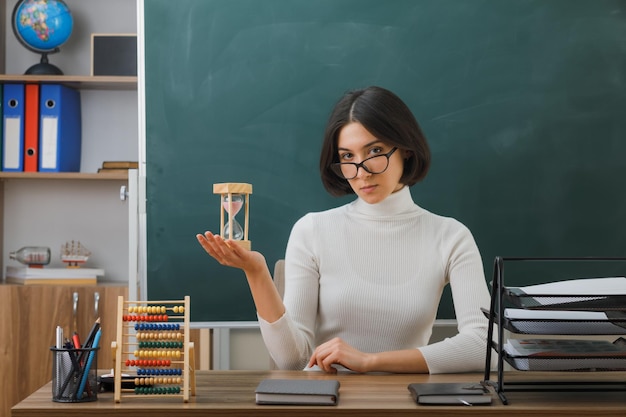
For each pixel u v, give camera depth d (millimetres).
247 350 2992
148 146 2971
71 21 3262
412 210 2082
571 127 2967
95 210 3439
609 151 2965
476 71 2965
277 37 2969
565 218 2961
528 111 2967
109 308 3029
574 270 2959
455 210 2963
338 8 2965
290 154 2977
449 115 2959
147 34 2971
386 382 1629
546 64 2965
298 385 1454
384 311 1998
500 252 2955
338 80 2969
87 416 1386
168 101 2971
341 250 2055
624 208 2967
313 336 1999
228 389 1551
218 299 2971
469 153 2961
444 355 1787
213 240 1559
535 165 2967
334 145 1944
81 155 3426
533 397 1463
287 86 2969
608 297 1427
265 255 2977
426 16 2959
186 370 1427
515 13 2961
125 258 3441
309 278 2057
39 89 3215
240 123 2977
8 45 3424
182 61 2973
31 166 3201
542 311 1489
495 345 1556
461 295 1977
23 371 3012
